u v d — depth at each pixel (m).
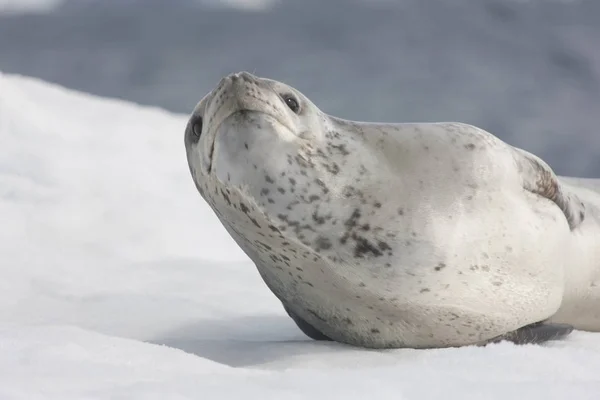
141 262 26.61
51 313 20.62
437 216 15.99
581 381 12.00
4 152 31.75
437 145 16.69
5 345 13.19
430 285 15.95
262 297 23.05
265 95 15.12
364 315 16.59
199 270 25.88
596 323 19.70
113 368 12.09
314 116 16.00
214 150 15.40
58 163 31.59
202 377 11.72
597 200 20.16
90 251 26.91
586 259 18.75
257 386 11.02
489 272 16.28
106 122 36.72
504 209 16.56
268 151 15.16
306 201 15.51
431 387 11.28
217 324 19.75
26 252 25.91
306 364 14.47
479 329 16.73
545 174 17.62
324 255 15.91
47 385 10.86
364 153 16.14
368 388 10.99
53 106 36.44
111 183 31.14
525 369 13.07
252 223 16.02
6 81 36.84
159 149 35.25
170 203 30.73
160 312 20.75
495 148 17.08
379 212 15.83
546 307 17.28
